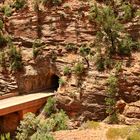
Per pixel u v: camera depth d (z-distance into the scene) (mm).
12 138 27125
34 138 18266
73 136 17641
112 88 26484
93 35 29391
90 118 27125
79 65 28312
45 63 30766
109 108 25906
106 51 28219
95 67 27969
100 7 29734
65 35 30422
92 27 29453
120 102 26141
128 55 27594
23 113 28062
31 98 29172
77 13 30141
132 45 27984
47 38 31078
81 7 30109
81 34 29797
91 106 27172
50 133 18438
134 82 26469
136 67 26703
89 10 29766
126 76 26719
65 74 29234
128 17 28859
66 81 28844
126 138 16953
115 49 28078
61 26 30656
